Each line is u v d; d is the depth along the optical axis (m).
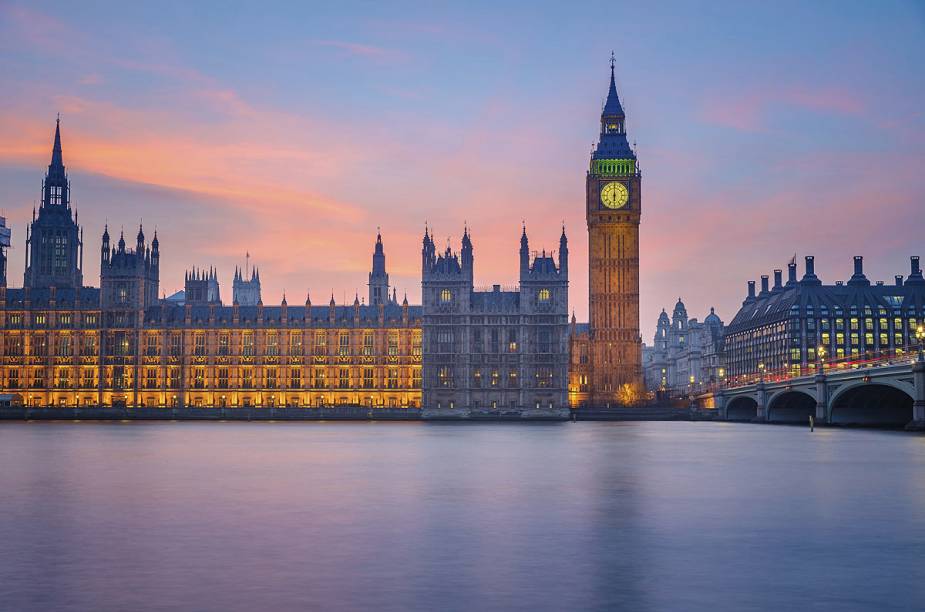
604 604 40.09
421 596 41.28
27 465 99.56
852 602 40.47
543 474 89.88
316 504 67.62
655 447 132.50
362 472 91.88
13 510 64.44
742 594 41.69
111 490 76.00
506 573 45.47
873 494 73.38
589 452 120.94
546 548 51.22
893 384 170.88
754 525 58.44
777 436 164.12
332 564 47.25
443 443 143.62
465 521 59.78
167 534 55.06
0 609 39.22
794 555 49.44
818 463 101.69
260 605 39.84
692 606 39.84
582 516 61.91
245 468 96.19
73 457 111.38
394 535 54.81
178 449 127.06
